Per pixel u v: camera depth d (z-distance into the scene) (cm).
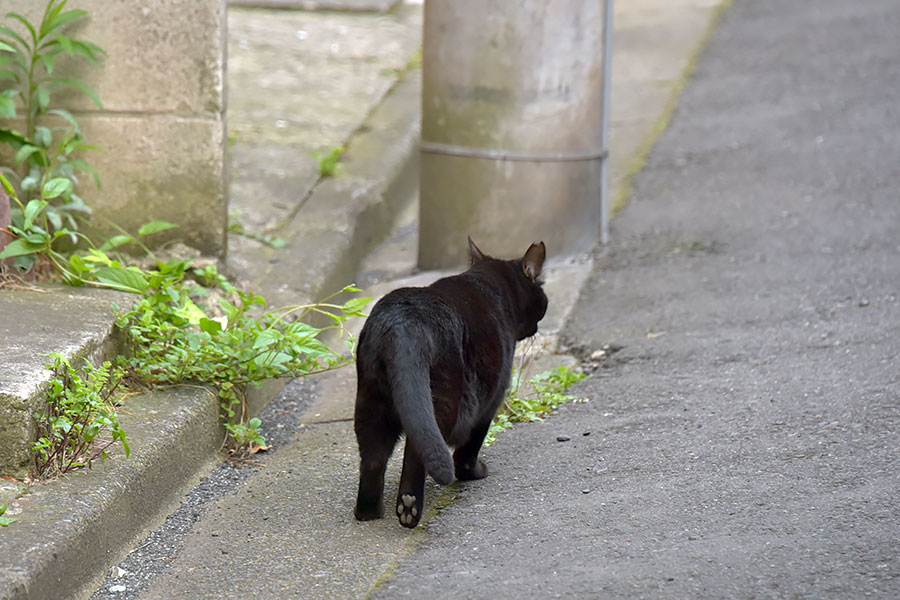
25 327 682
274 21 1745
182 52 861
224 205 900
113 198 885
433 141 1062
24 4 850
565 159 1050
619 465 645
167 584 547
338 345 923
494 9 1015
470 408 609
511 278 693
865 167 1233
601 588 491
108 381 677
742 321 883
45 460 584
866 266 963
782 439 649
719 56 1727
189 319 751
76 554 528
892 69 1578
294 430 769
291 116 1380
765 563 500
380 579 530
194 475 678
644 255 1069
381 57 1634
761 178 1243
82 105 869
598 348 874
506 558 538
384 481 639
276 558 566
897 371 727
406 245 1191
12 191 762
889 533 516
